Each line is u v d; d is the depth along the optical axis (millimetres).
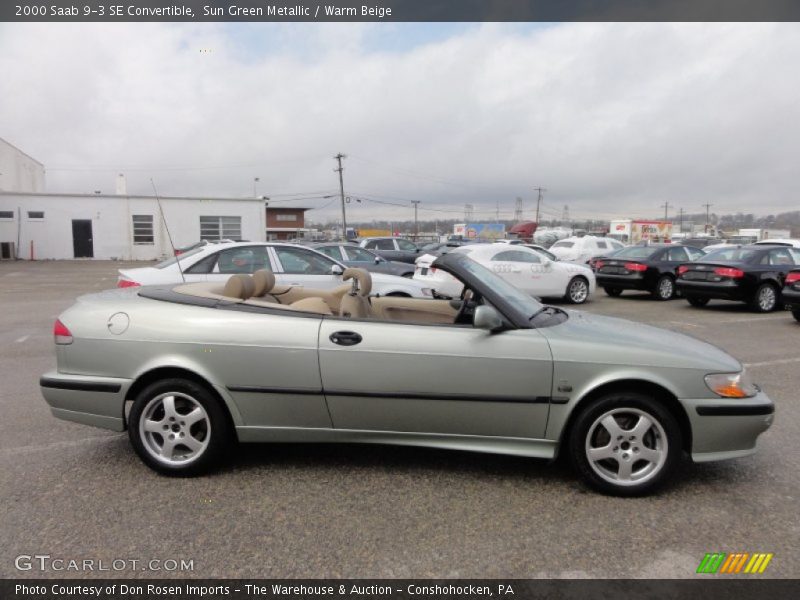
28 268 27875
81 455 3996
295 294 4887
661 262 14805
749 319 11336
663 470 3373
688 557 2803
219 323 3604
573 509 3270
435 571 2674
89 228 35094
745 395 3441
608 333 3682
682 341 3762
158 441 3670
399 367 3475
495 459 3980
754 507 3320
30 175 49688
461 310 4035
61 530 2986
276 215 76812
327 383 3520
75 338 3705
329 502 3322
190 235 36844
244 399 3574
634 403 3365
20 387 5781
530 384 3418
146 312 3709
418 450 4137
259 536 2949
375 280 7789
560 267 13867
